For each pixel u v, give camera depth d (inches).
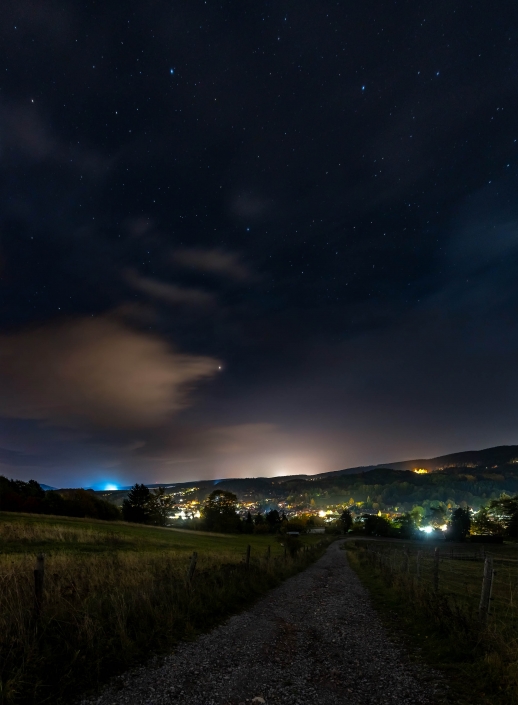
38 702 203.5
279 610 483.5
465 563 1510.8
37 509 2716.5
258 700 225.9
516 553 2237.9
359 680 260.8
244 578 597.6
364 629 402.0
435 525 6968.5
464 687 242.7
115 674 244.5
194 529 3484.3
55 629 266.5
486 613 329.4
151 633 304.7
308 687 247.3
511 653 261.7
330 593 649.0
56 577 406.6
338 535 4940.9
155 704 212.8
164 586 410.3
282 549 1867.6
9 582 330.0
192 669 262.8
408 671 275.9
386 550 2202.3
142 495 3553.2
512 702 217.9
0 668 218.7
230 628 371.6
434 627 369.1
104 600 333.7
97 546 1010.1
